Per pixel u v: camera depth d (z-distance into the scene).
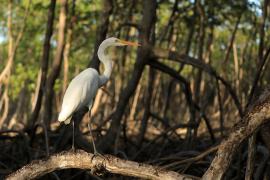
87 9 27.38
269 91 9.11
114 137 17.00
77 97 9.87
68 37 27.56
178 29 31.03
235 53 41.19
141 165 8.02
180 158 13.77
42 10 29.22
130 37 35.56
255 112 7.72
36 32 34.25
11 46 31.38
